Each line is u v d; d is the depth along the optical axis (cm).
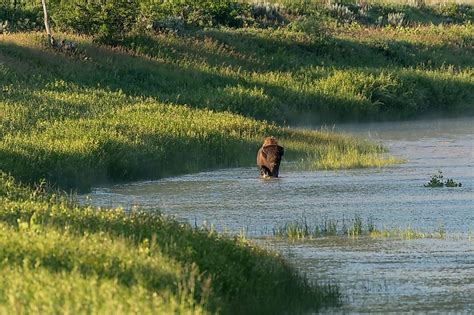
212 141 10031
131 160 8812
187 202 7312
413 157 10281
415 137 12669
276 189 8000
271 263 4353
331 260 5091
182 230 4450
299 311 4034
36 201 5459
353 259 5119
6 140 8519
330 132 12731
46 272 3200
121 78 13862
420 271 4825
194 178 8850
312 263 5019
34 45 13738
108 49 14725
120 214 4662
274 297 4019
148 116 10938
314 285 4397
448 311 4069
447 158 10156
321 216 6581
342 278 4672
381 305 4162
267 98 13988
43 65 13238
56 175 7981
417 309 4100
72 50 14012
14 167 7662
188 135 10031
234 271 3975
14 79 12275
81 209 5003
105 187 8275
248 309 3809
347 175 8856
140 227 4359
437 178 8456
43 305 2945
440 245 5481
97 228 4253
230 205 7138
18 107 10538
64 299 2991
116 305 2956
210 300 3447
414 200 7244
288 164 9706
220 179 8744
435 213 6625
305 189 7969
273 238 5744
